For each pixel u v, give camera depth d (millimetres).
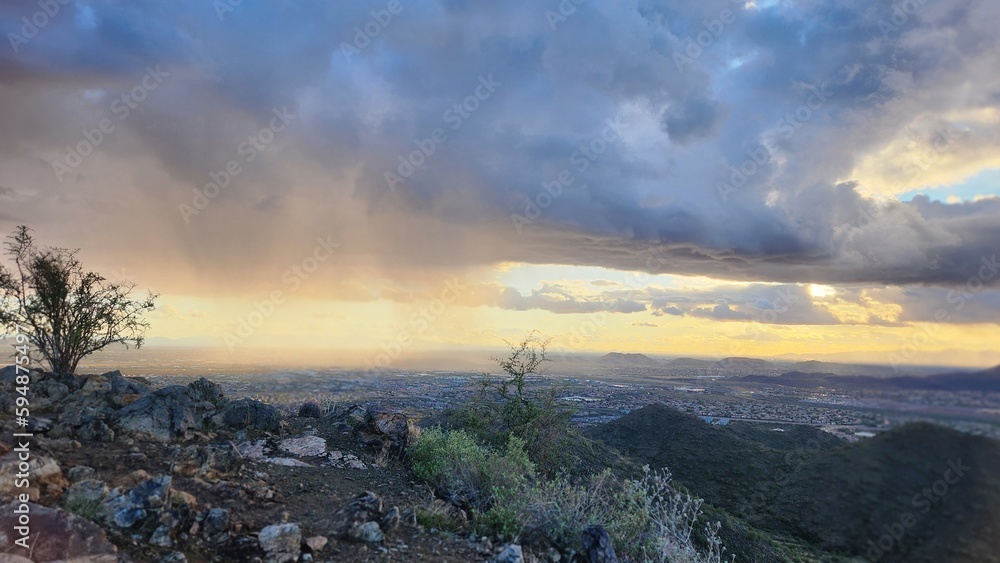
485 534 6887
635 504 8336
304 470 8125
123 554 4492
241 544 5168
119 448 6977
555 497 8117
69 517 4547
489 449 10977
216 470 7039
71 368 9609
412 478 8922
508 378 13789
